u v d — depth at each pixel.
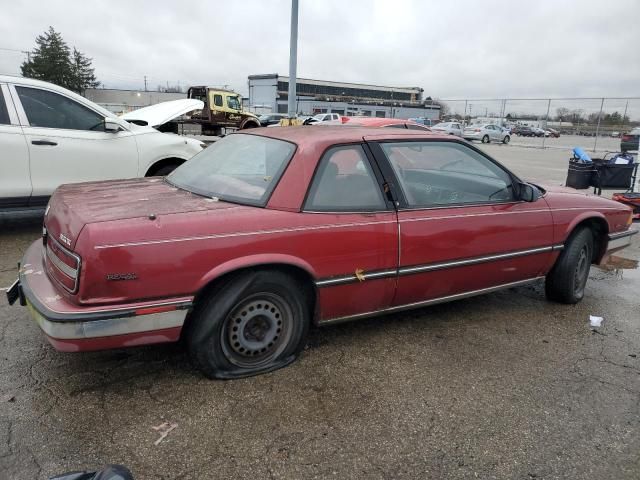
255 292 2.90
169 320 2.65
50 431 2.48
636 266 5.94
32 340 3.37
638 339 3.81
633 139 22.98
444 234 3.46
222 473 2.26
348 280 3.14
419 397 2.91
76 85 66.25
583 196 4.49
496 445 2.53
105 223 2.57
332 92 80.50
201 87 25.50
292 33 11.38
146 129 6.50
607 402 2.94
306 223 2.97
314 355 3.34
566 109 29.98
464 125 36.50
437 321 3.98
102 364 3.11
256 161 3.29
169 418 2.62
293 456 2.39
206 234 2.71
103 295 2.52
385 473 2.31
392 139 3.46
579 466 2.41
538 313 4.25
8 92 5.46
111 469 1.68
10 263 4.89
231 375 2.98
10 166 5.46
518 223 3.84
